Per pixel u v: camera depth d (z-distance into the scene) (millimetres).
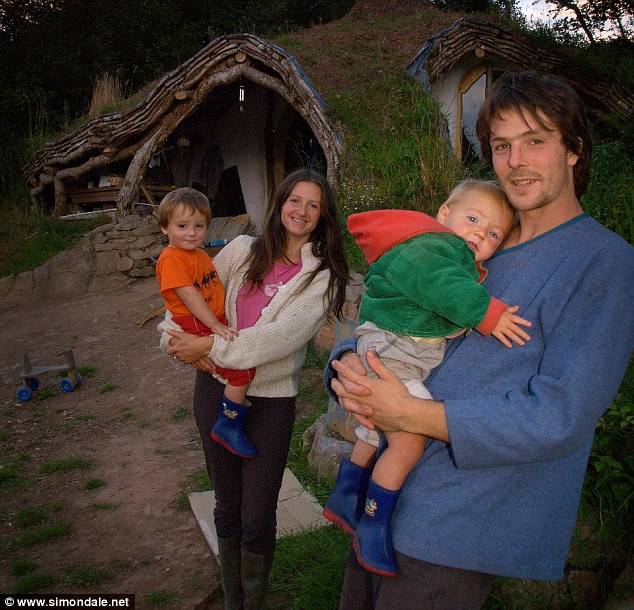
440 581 1400
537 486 1367
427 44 9977
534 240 1464
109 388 6543
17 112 16219
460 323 1386
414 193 7008
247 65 10078
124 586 3279
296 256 2574
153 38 18953
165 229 2547
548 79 1420
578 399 1219
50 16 18594
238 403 2398
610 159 6648
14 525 4016
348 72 10031
